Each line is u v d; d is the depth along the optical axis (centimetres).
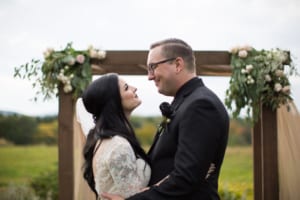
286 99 425
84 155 257
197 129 223
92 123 316
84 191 429
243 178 746
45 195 693
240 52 420
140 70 436
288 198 434
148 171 243
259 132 440
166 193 221
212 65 430
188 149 220
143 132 807
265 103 430
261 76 418
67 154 427
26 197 691
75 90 423
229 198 679
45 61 424
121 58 430
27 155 777
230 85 419
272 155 429
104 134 245
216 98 235
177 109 241
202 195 230
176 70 245
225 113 235
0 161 769
